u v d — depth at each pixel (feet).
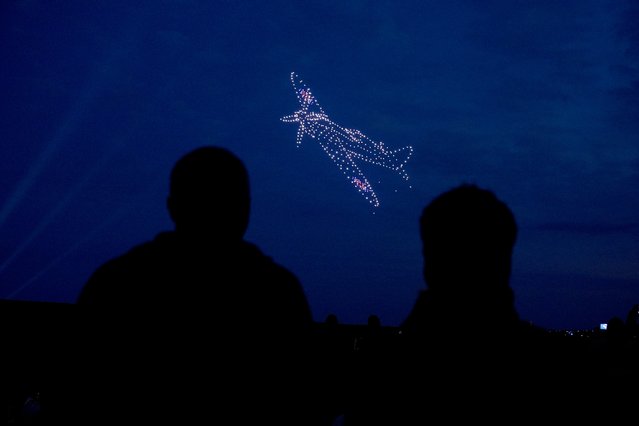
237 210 6.11
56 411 5.55
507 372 4.56
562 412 4.62
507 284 4.81
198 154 6.19
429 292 4.89
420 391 4.66
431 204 4.94
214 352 5.55
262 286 5.97
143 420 5.41
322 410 6.37
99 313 5.65
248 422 5.64
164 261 5.84
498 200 4.90
